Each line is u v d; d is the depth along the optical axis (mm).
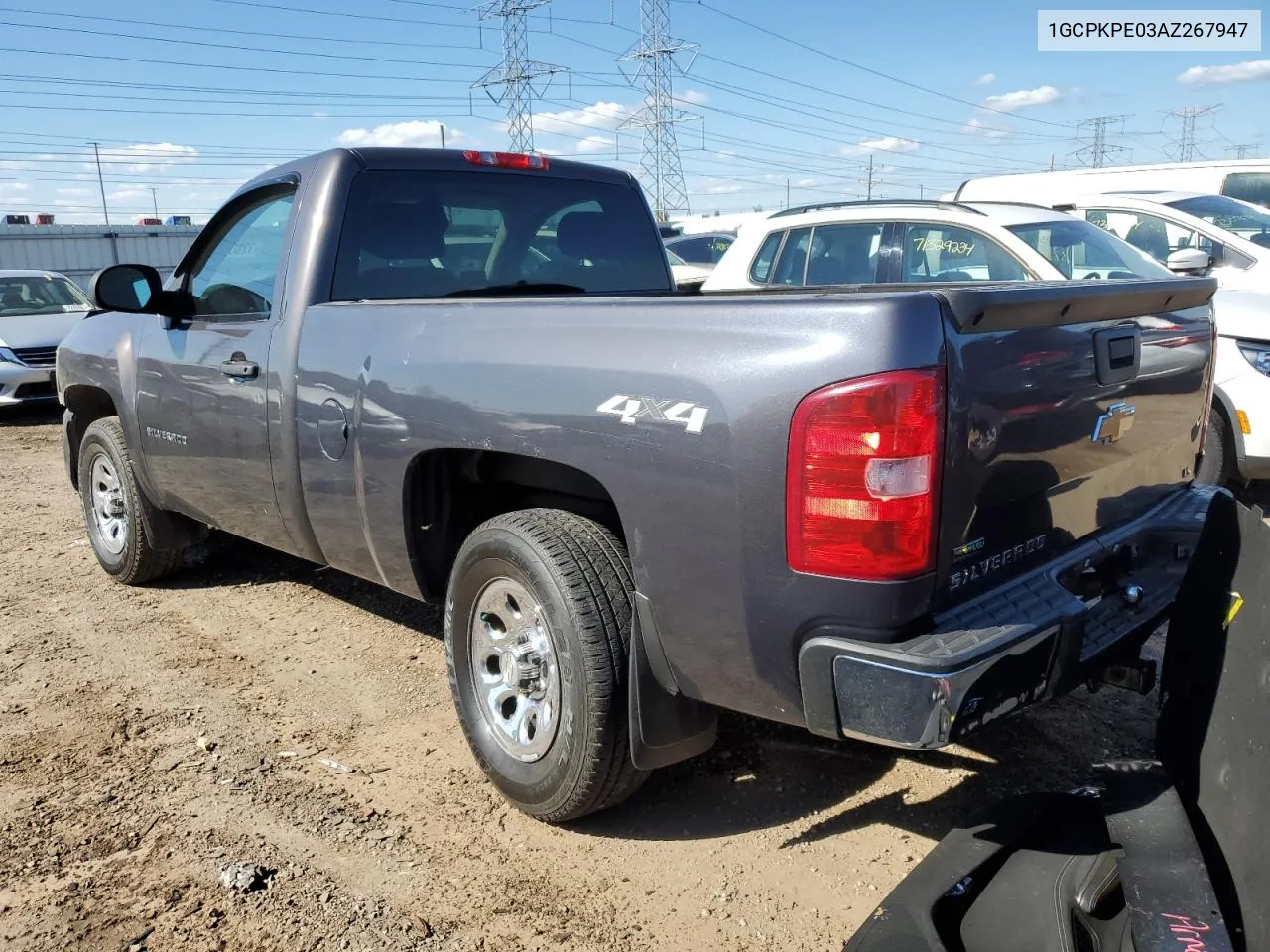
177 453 4293
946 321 2158
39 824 3008
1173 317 2973
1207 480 5953
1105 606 2768
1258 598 2059
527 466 3025
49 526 6500
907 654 2152
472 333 2924
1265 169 9430
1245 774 2008
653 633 2574
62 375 5254
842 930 2527
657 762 2717
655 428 2430
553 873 2768
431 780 3250
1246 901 1923
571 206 4375
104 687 3955
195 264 4297
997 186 10250
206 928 2553
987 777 3205
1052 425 2482
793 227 6512
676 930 2535
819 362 2182
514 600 2951
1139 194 8258
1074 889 2156
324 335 3414
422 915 2594
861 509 2148
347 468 3336
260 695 3875
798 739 3459
